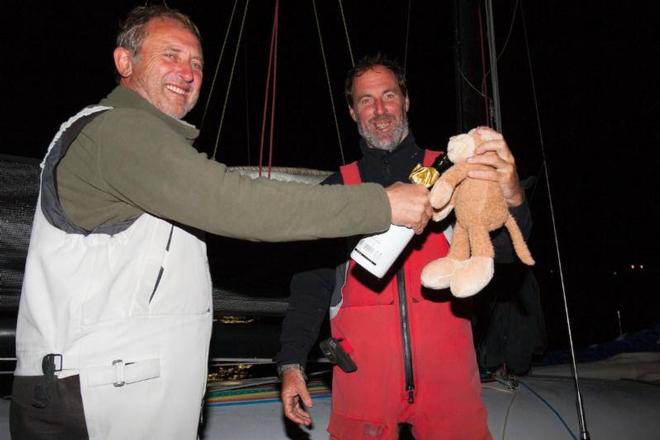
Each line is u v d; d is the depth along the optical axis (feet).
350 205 3.44
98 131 3.46
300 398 5.61
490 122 10.08
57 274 3.52
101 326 3.50
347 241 5.43
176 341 3.72
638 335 14.94
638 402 8.63
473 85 10.56
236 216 3.27
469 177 3.66
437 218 3.84
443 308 5.23
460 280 3.31
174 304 3.75
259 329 8.25
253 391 8.23
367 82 6.10
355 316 5.30
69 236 3.58
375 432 5.03
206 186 3.24
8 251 6.89
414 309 5.18
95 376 3.43
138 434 3.55
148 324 3.62
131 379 3.49
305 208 3.35
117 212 3.59
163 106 4.18
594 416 7.98
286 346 5.56
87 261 3.54
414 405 5.11
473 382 5.17
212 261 7.89
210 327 4.07
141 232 3.68
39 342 3.50
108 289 3.55
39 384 3.42
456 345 5.17
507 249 4.84
